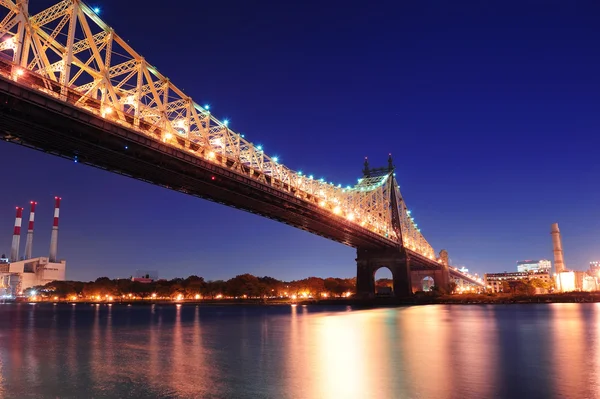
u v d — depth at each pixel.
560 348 34.50
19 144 47.19
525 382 23.05
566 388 21.83
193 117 60.34
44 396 21.97
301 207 85.81
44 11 41.12
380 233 126.25
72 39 42.53
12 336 51.06
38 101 40.31
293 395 21.22
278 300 187.12
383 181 136.00
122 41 48.81
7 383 24.64
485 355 31.62
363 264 133.62
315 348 36.66
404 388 22.06
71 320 85.88
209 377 25.34
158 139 52.19
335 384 23.17
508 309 98.00
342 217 101.31
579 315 72.06
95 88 45.41
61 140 46.88
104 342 43.94
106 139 47.81
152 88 52.56
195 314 109.25
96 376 26.14
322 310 113.62
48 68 40.91
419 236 161.75
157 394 21.88
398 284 129.12
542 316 71.00
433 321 64.69
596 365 27.44
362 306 126.06
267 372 26.45
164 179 62.72
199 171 61.16
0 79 37.53
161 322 76.31
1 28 37.81
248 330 55.72
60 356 34.34
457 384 22.78
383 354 32.62
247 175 68.88
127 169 57.47
